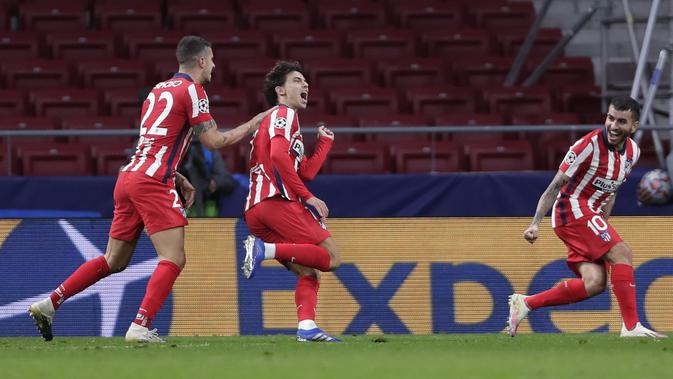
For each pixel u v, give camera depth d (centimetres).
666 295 2925
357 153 4497
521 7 6022
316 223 2284
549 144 4622
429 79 5409
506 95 5162
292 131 2273
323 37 5600
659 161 4144
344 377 1387
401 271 2925
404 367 1545
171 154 2316
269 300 2900
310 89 5112
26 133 3891
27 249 2909
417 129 3888
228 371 1488
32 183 3816
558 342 2312
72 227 2909
